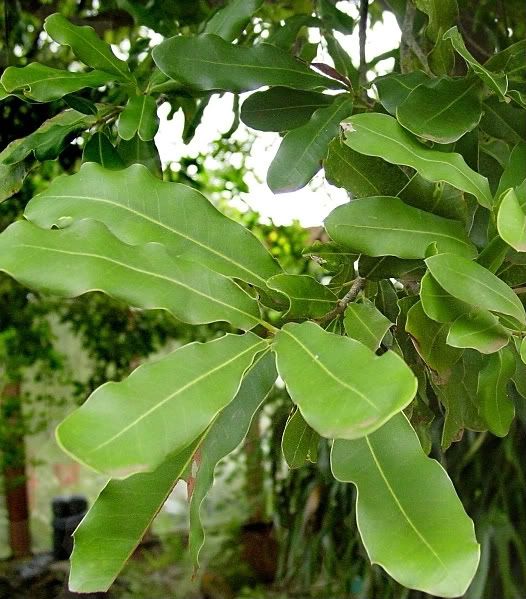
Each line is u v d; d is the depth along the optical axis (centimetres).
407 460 34
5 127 78
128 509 37
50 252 33
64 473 221
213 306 36
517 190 42
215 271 38
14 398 175
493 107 52
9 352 162
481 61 74
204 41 52
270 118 58
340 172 45
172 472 38
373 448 35
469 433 115
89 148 54
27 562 191
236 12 55
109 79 52
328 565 133
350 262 47
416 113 44
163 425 30
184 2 84
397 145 41
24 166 56
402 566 31
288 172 53
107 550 37
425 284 36
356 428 28
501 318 39
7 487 191
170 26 78
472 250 41
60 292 33
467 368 47
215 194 159
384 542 32
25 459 187
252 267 41
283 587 175
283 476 156
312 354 32
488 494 117
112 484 37
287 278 40
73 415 28
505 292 36
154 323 156
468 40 70
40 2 97
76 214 39
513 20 84
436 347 39
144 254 35
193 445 39
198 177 142
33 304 156
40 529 214
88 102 54
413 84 51
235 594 198
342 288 47
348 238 41
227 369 33
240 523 210
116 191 40
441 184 42
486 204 40
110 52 52
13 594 173
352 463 35
